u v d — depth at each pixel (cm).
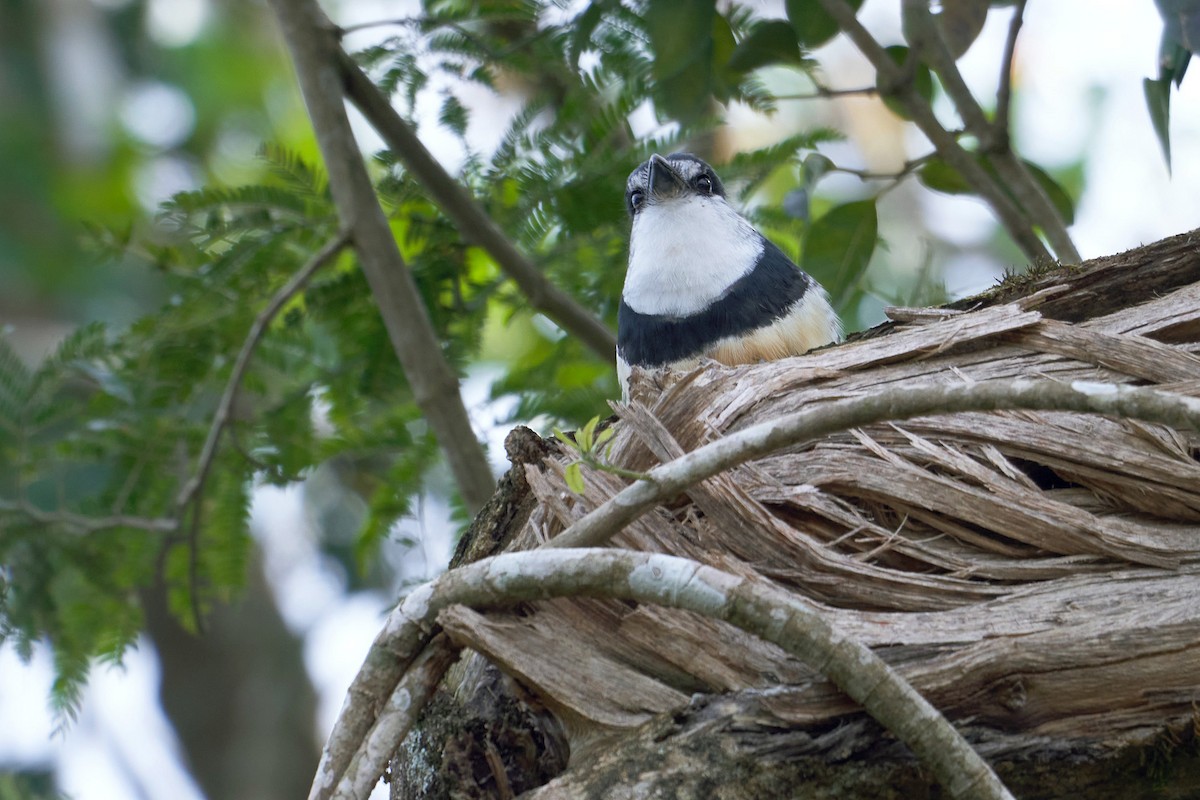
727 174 885
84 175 1566
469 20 857
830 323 791
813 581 502
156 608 1481
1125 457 514
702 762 457
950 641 473
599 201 878
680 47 816
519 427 551
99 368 857
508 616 493
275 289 884
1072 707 466
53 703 872
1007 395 440
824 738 456
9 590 854
